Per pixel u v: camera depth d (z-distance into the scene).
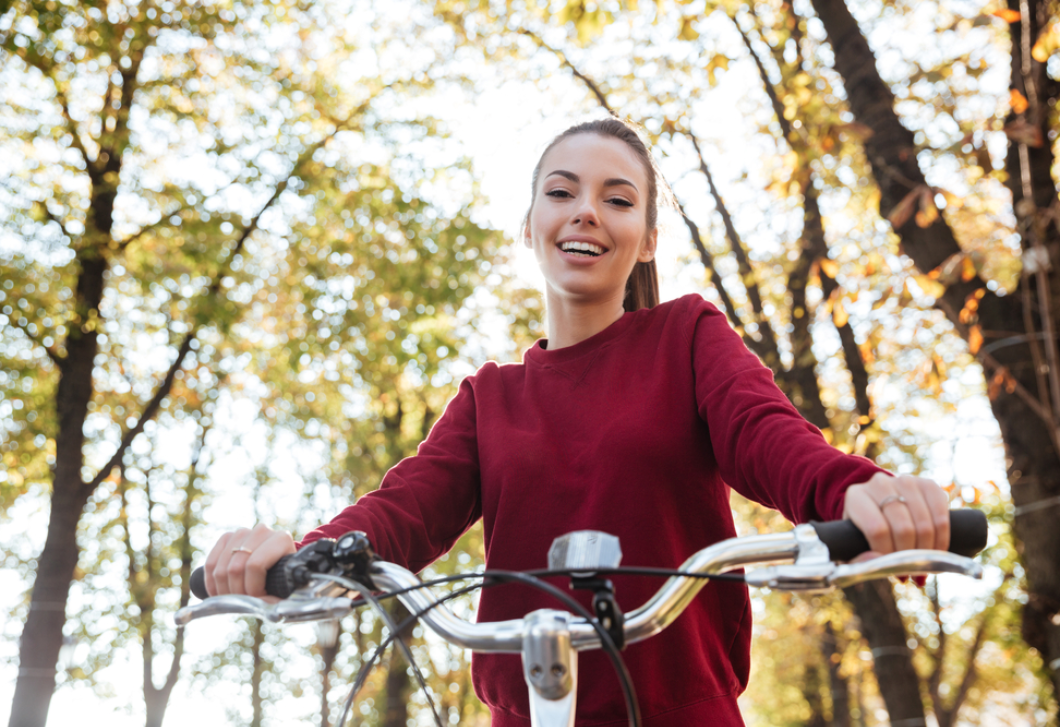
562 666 1.02
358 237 10.59
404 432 14.32
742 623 1.49
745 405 1.34
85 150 9.71
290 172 10.20
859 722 17.94
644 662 1.35
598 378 1.60
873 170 5.81
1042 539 5.04
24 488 10.88
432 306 10.56
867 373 7.38
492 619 1.51
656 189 1.94
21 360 9.64
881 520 0.97
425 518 1.58
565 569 1.01
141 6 9.35
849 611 9.07
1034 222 4.53
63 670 13.65
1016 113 5.05
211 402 12.12
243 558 1.16
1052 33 4.46
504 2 8.56
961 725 19.70
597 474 1.47
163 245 9.96
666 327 1.62
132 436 9.73
